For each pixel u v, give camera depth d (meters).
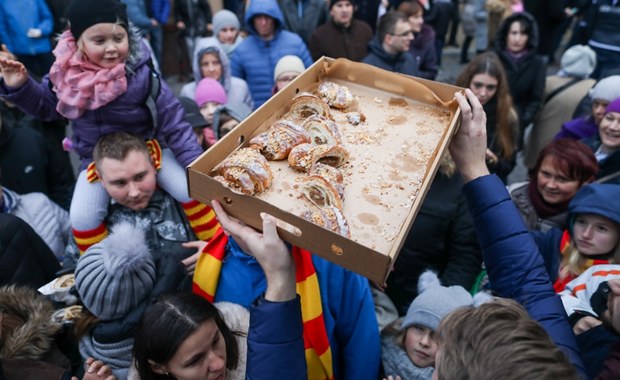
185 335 1.24
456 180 2.22
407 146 1.40
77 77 1.66
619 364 1.13
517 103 3.78
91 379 1.45
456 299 1.67
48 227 2.30
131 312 1.49
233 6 6.47
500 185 1.27
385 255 0.92
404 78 1.55
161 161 1.86
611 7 4.85
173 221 1.88
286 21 5.00
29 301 1.56
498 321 0.82
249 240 1.08
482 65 3.00
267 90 4.07
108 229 1.84
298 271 1.44
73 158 4.55
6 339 1.47
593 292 1.64
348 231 1.11
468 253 2.21
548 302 1.16
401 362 1.72
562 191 2.24
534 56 3.70
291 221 1.02
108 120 1.77
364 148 1.40
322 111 1.46
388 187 1.28
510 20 3.71
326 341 1.46
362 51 4.50
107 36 1.61
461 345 0.82
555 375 0.72
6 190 2.24
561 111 3.63
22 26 4.68
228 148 1.26
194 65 3.76
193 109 2.81
